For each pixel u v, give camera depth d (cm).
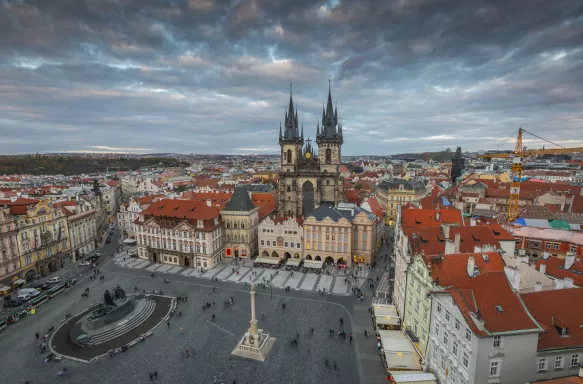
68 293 10138
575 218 10619
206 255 12112
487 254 6375
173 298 9731
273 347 7338
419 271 6562
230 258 13350
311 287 10431
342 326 8156
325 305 9250
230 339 7650
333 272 11669
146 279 11244
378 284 10625
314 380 6275
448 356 5166
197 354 7100
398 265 8519
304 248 12550
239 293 10069
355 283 10694
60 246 12488
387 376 6347
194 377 6384
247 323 8344
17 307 9200
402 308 7706
